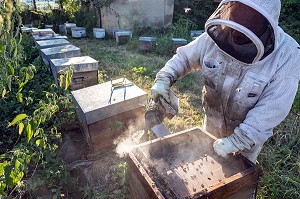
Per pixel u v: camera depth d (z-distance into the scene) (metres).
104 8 9.95
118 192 2.22
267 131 1.46
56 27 11.05
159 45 7.52
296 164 2.72
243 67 1.52
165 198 1.17
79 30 9.61
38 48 5.52
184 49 1.90
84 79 3.86
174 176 1.33
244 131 1.40
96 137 2.64
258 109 1.45
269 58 1.47
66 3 11.77
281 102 1.43
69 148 2.86
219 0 10.70
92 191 2.28
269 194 2.47
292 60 1.46
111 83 3.11
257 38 1.19
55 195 2.15
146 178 1.29
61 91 3.33
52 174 2.34
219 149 1.40
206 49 1.76
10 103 3.44
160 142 1.55
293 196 2.40
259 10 1.18
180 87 4.93
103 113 2.57
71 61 3.91
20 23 1.27
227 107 1.73
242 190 1.31
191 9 10.81
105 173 2.46
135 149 1.49
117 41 8.67
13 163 1.33
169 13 10.36
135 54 7.33
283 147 3.05
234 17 1.26
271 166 2.73
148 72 5.55
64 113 3.08
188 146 1.59
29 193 2.22
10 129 3.12
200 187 1.26
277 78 1.45
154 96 1.73
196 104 4.24
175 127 3.43
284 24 9.16
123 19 10.08
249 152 1.80
